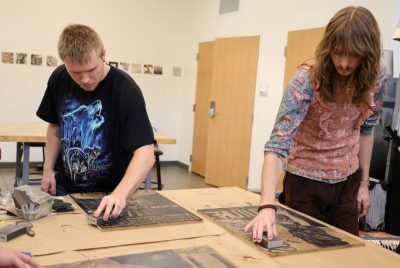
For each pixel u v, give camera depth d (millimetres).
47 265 985
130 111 1613
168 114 6648
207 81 5961
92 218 1286
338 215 1700
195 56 6270
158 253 1092
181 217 1394
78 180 1798
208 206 1594
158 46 6383
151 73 6391
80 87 1698
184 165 6598
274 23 4723
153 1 6238
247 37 5094
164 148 6703
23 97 5598
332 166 1625
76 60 1454
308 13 4273
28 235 1171
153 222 1322
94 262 1013
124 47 6141
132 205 1501
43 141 3213
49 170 1874
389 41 3512
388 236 2877
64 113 1752
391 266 1135
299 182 1665
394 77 3271
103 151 1719
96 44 1500
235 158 5320
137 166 1525
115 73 1672
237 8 5320
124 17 6070
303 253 1181
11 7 5371
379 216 3039
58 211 1401
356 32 1254
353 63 1319
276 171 1372
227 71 5406
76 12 5754
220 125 5535
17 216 1325
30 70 5578
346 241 1285
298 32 4355
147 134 1613
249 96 5105
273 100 4758
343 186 1684
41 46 5598
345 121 1556
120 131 1669
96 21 5902
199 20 6156
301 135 1618
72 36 1465
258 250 1177
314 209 1679
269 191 1319
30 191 1433
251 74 5062
